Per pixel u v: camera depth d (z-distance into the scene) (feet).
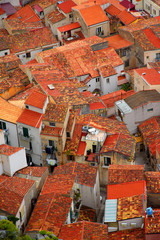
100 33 405.80
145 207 213.05
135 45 380.78
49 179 240.73
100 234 206.08
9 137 294.66
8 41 398.01
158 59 373.40
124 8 429.79
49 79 333.01
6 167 250.16
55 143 278.26
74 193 236.22
